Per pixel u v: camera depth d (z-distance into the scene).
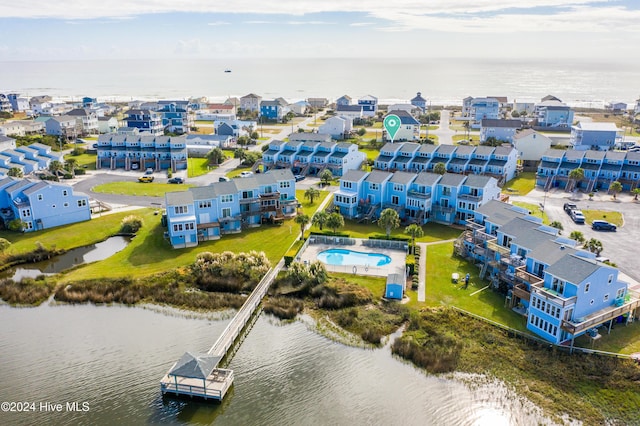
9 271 77.75
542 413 45.84
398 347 56.12
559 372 50.50
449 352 54.44
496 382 50.16
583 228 88.81
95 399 48.75
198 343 58.41
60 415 46.47
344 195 96.75
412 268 71.25
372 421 45.66
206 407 47.81
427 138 174.25
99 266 76.94
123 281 71.94
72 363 54.47
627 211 98.38
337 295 66.94
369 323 61.41
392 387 50.25
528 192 112.88
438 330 58.22
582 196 109.62
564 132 193.38
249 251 81.19
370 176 98.81
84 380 51.53
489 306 62.72
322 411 47.00
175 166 138.12
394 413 46.62
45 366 53.94
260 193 95.38
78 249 85.62
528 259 61.56
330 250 81.69
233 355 56.19
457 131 198.88
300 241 83.12
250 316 63.28
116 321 63.72
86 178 130.12
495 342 55.59
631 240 82.81
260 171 135.62
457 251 78.69
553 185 117.31
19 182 95.12
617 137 156.88
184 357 50.44
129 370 53.28
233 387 50.62
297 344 58.31
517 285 61.44
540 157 139.00
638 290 63.47
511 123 167.88
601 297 55.47
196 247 83.25
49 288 70.94
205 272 73.38
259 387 50.59
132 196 112.25
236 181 93.81
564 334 53.81
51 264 80.06
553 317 53.56
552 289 56.12
